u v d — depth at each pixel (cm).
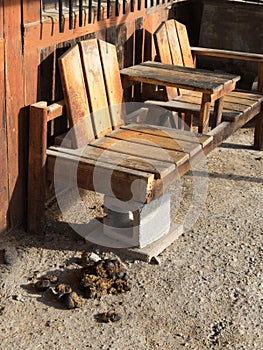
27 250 365
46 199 405
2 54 340
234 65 586
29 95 365
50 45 374
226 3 570
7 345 301
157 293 339
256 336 315
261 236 397
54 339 306
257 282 352
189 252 375
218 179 468
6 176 362
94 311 325
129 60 473
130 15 459
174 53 495
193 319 323
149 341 308
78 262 358
